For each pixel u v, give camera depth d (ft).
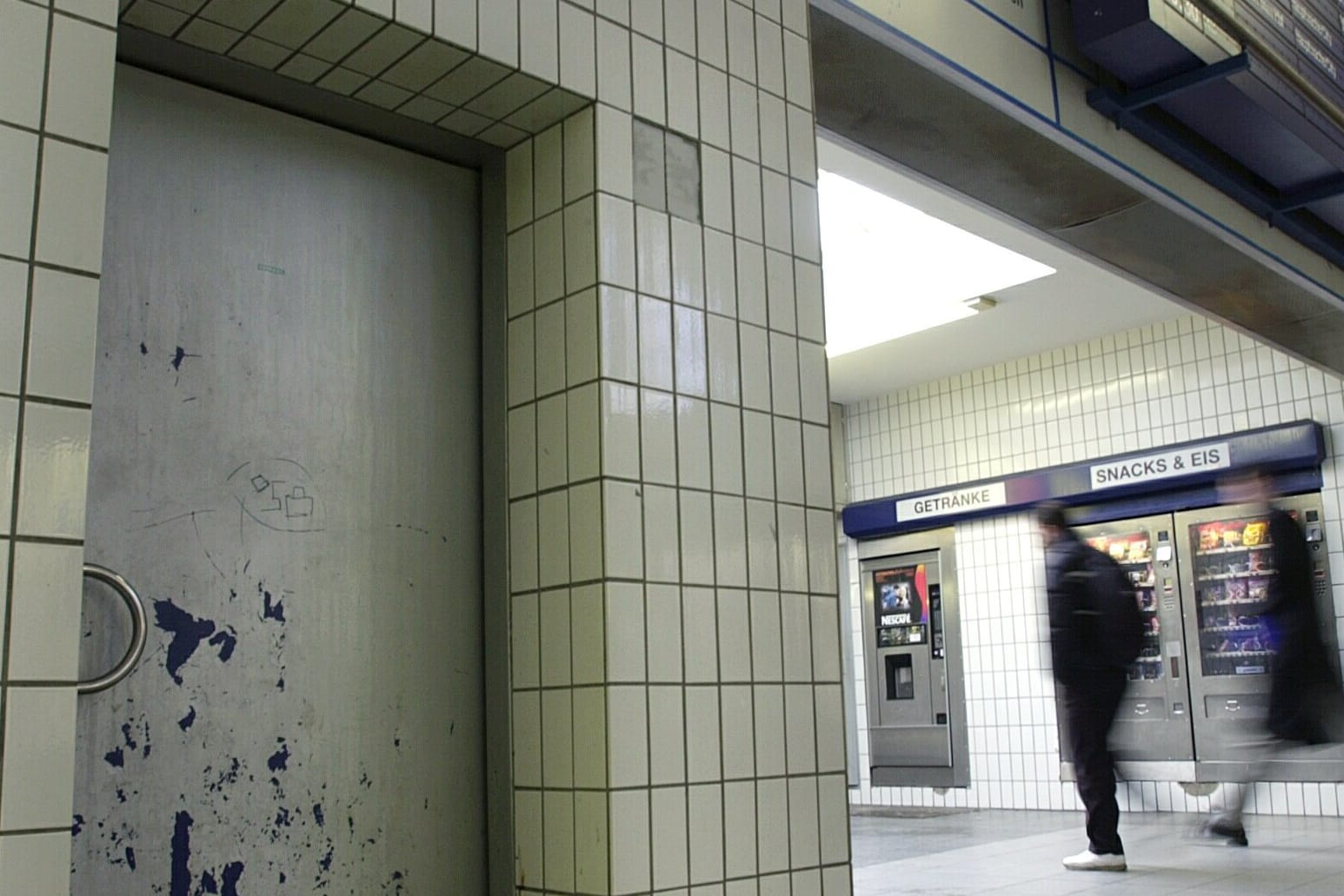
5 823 4.36
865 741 34.01
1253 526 26.66
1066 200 14.62
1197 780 26.94
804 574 7.84
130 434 6.14
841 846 7.67
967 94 11.93
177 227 6.53
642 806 6.59
